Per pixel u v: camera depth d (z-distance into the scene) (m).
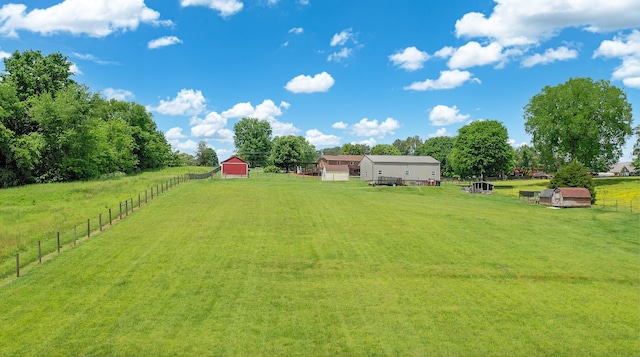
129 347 12.23
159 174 89.75
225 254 22.06
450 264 21.55
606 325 14.52
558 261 22.61
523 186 80.06
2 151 55.84
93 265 19.44
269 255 22.27
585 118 74.62
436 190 66.00
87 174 70.75
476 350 12.62
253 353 12.10
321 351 12.34
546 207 46.56
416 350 12.52
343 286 17.94
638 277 20.12
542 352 12.61
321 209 38.12
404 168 85.81
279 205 39.53
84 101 67.88
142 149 109.50
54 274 18.09
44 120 61.88
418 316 14.95
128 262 20.03
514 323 14.55
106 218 29.75
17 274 17.69
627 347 12.98
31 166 58.22
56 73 70.62
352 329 13.79
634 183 74.25
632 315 15.41
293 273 19.50
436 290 17.70
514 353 12.51
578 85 76.38
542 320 14.84
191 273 18.83
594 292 17.91
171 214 32.44
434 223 32.84
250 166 149.38
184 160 178.62
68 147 65.50
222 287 17.28
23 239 22.67
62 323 13.61
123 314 14.38
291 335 13.27
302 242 25.39
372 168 84.81
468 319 14.80
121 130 95.69
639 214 40.03
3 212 31.73
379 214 36.47
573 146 77.38
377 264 21.28
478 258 22.80
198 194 44.66
